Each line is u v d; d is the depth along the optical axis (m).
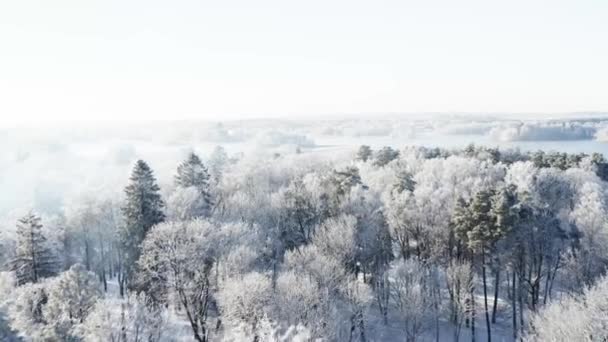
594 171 101.81
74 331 37.22
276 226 73.06
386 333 57.25
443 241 66.12
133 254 61.56
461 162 99.38
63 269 71.00
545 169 91.56
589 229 59.94
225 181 94.31
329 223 64.94
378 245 66.19
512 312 62.34
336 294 51.81
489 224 57.72
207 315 52.94
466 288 55.81
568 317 37.66
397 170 99.44
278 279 49.28
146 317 40.34
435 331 59.28
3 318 29.64
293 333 38.81
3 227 83.19
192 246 51.28
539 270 59.50
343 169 89.56
